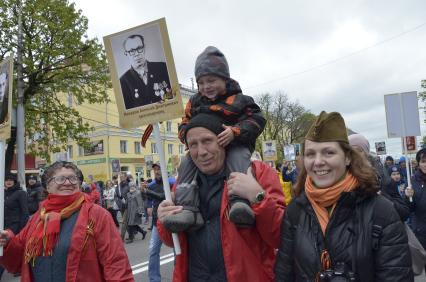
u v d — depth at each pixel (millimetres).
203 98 2891
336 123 2352
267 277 2590
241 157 2664
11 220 7441
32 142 22406
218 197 2645
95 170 44969
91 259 3119
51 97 22031
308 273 2242
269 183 2678
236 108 2723
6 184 7570
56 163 3348
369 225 2168
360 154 2344
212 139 2602
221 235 2553
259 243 2621
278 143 58344
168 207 2607
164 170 2764
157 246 6758
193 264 2678
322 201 2287
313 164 2350
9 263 3357
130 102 2955
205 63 2779
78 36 20406
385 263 2123
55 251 3074
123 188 15695
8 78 3434
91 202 3330
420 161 4996
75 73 21172
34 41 19266
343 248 2178
